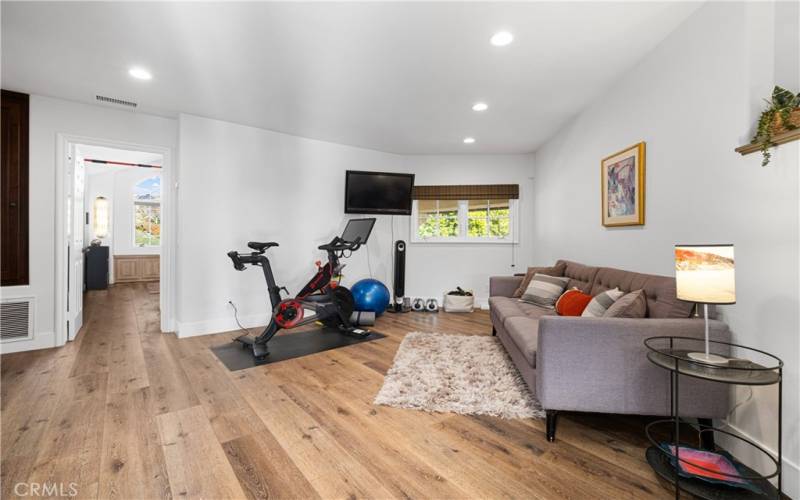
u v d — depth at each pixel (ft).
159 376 8.79
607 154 10.28
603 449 5.85
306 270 15.03
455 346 11.05
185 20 7.07
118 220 27.68
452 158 18.03
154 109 11.78
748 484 4.65
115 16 6.92
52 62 8.70
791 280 4.94
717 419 5.98
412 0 6.51
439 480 5.07
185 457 5.55
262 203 13.87
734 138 5.96
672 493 4.82
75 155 11.96
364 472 5.24
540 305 10.73
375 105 11.52
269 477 5.11
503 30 7.43
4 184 10.30
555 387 5.92
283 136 14.40
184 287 12.24
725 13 6.15
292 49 8.18
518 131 14.11
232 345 11.31
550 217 14.99
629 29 7.39
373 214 16.30
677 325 5.79
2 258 10.32
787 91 5.30
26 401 7.39
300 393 7.87
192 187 12.35
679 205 7.32
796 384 4.85
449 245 18.21
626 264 9.28
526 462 5.49
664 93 7.77
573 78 9.56
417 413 6.98
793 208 4.92
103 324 13.97
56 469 5.24
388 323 14.44
